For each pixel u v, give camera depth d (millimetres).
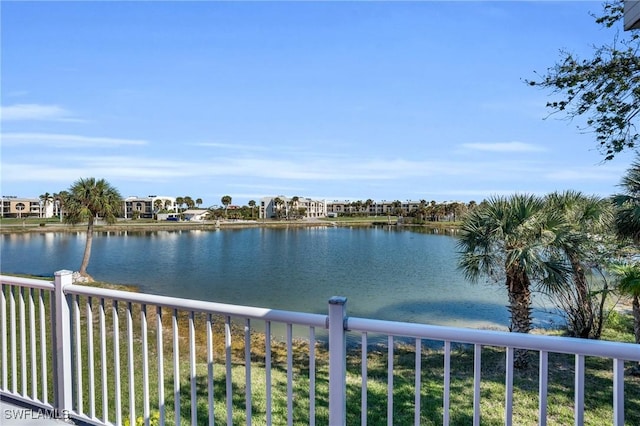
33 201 91438
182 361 6352
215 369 6105
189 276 20672
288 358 1641
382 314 12047
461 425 4309
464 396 5168
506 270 6320
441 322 11047
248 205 108312
